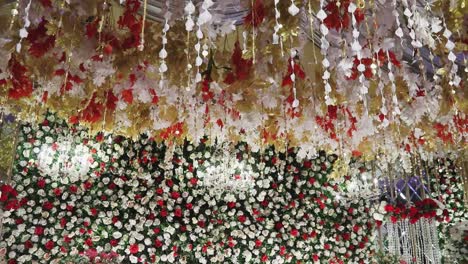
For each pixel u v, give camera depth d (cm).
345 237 679
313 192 675
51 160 520
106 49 283
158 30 287
